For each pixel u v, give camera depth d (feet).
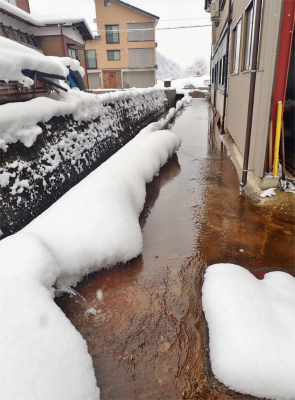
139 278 7.13
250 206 10.85
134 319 5.90
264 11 10.45
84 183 9.11
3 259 5.36
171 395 4.46
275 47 9.73
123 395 4.48
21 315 4.45
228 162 16.57
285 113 14.69
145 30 94.43
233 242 8.59
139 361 5.02
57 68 11.04
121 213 8.15
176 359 5.04
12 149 7.73
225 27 25.64
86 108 13.23
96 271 7.20
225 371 4.39
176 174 14.80
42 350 4.15
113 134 16.57
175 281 6.99
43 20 45.55
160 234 9.20
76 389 4.03
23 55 9.05
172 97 49.39
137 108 24.84
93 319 5.90
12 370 3.73
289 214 10.10
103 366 4.95
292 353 4.41
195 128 28.63
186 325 5.74
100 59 98.17
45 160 9.16
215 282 5.91
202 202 11.43
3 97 8.16
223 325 4.95
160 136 16.85
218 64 36.27
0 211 6.89
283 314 5.16
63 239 6.70
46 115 9.52
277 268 7.36
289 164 13.75
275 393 4.26
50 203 9.05
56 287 6.20
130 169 11.18
